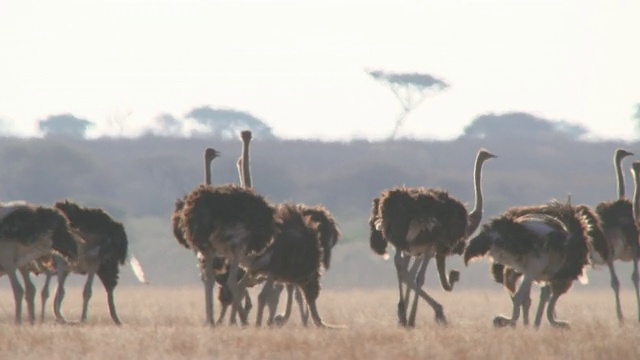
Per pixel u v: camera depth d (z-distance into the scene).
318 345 60.16
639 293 93.69
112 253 83.25
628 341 63.78
